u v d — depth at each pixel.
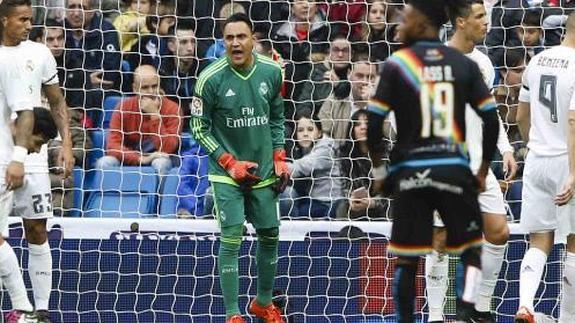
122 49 46.47
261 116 36.25
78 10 46.47
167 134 44.94
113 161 44.09
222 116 36.12
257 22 46.66
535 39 46.34
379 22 47.06
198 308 41.00
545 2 47.56
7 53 35.00
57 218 40.69
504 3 47.00
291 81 45.84
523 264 35.75
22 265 40.31
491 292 36.47
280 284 41.03
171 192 43.91
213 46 46.88
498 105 45.59
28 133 34.91
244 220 36.31
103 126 45.59
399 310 28.64
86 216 43.34
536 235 36.06
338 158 44.78
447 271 37.31
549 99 35.31
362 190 44.47
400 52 28.45
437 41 28.61
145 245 40.91
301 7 47.25
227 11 47.41
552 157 35.28
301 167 44.59
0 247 35.69
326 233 41.19
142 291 40.91
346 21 47.25
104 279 40.75
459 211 28.12
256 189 36.50
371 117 28.17
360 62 46.00
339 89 45.75
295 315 41.03
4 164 35.28
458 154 28.09
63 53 45.78
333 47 46.41
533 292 35.28
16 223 40.38
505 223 36.16
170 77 46.03
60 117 37.00
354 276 41.22
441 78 28.12
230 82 35.97
